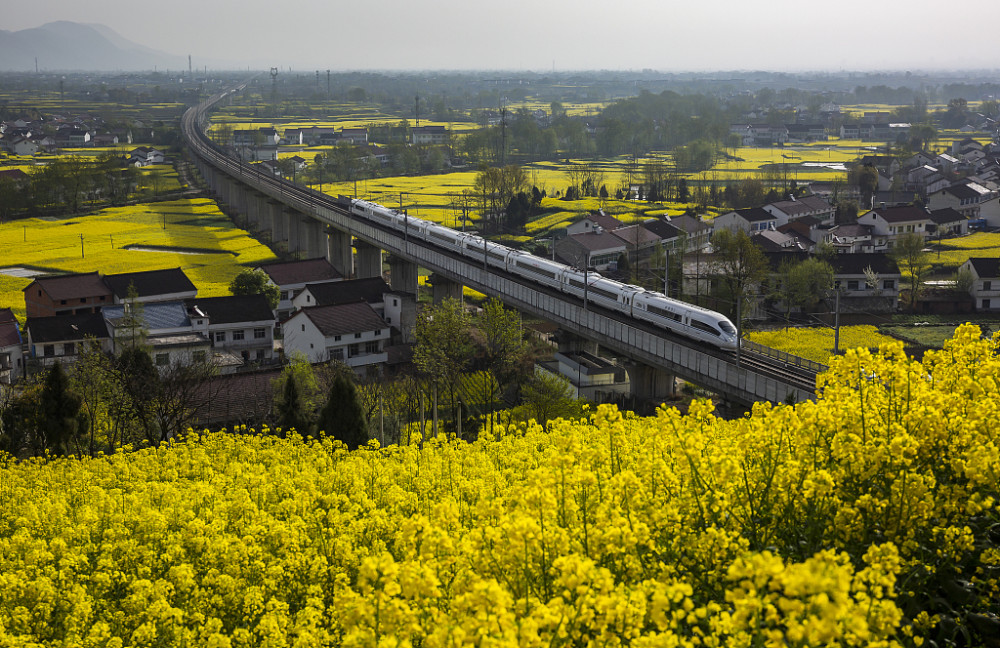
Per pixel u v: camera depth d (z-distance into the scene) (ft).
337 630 41.63
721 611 27.48
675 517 33.47
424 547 32.53
